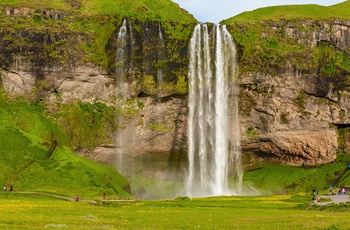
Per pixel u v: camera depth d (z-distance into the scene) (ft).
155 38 482.69
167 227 207.62
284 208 302.25
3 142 420.77
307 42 514.27
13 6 485.97
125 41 479.41
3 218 219.20
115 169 453.58
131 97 479.41
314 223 215.51
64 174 399.24
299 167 503.61
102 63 474.90
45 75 471.62
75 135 460.96
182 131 485.15
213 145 487.61
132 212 264.31
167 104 481.87
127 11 499.92
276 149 501.56
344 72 507.71
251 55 494.59
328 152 502.79
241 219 235.20
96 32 483.92
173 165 488.85
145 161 481.87
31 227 195.72
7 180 381.19
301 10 545.85
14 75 471.21
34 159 414.21
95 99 477.36
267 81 490.08
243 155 505.66
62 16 488.85
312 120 499.51
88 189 385.09
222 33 499.92
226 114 491.31
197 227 207.21
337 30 522.06
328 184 469.98
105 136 467.52
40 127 452.35
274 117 493.77
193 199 380.78
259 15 533.96
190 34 492.54
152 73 476.13
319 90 500.33
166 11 515.91
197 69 488.85
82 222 216.74
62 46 474.49
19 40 473.26
